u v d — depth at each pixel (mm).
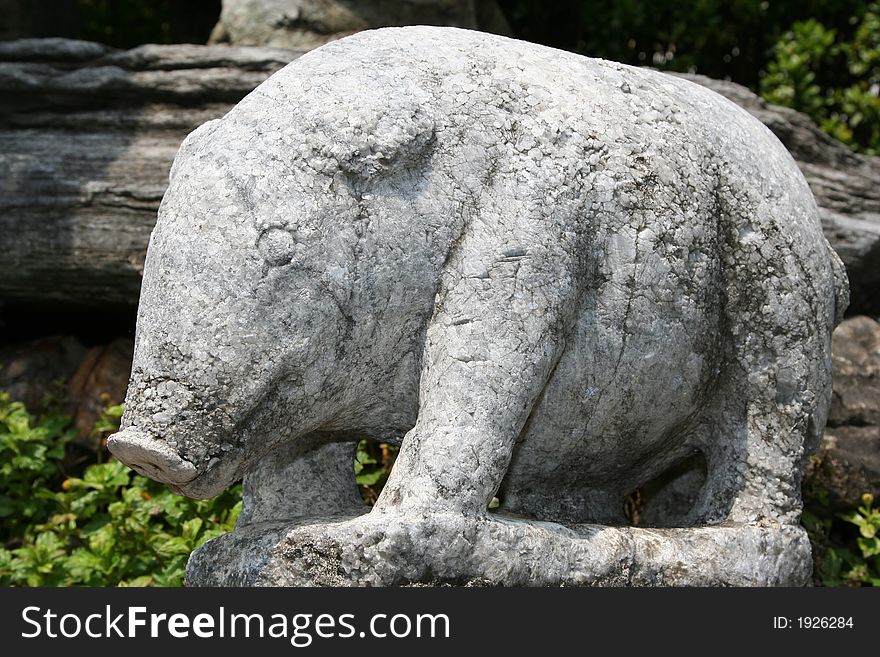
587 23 6770
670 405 2633
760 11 6668
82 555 3803
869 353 4480
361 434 2652
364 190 2336
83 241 4727
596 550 2363
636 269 2482
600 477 2789
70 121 4957
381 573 2197
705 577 2475
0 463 4281
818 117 6418
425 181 2375
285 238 2270
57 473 4523
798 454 2699
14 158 4816
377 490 3924
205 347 2260
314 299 2287
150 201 4719
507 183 2395
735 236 2645
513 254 2355
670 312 2533
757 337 2672
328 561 2225
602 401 2555
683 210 2543
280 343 2277
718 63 6926
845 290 2873
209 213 2297
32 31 6191
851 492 4164
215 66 4914
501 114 2438
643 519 3107
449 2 5367
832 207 4941
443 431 2303
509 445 2342
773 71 6418
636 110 2576
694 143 2615
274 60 4883
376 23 5352
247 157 2322
